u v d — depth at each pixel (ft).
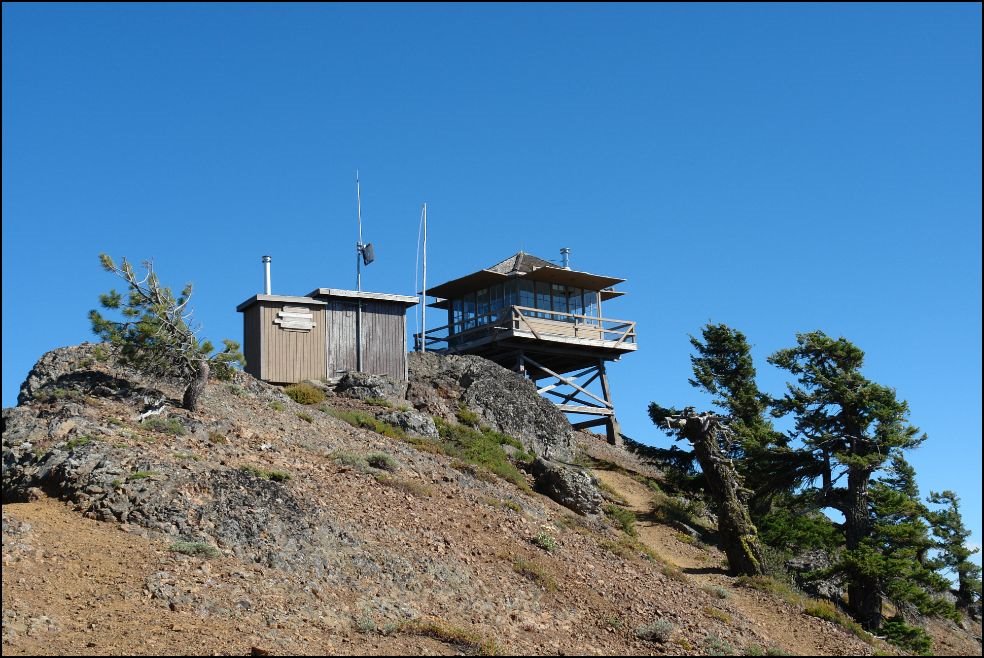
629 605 74.54
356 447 91.81
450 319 163.73
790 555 118.32
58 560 54.34
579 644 64.85
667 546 105.60
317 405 107.76
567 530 89.66
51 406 76.79
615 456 142.92
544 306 156.35
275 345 116.37
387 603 61.41
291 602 57.16
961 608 131.13
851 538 114.01
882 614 112.98
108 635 47.96
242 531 62.95
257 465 75.51
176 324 87.71
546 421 130.11
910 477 117.19
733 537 97.96
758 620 83.41
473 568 70.95
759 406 140.26
